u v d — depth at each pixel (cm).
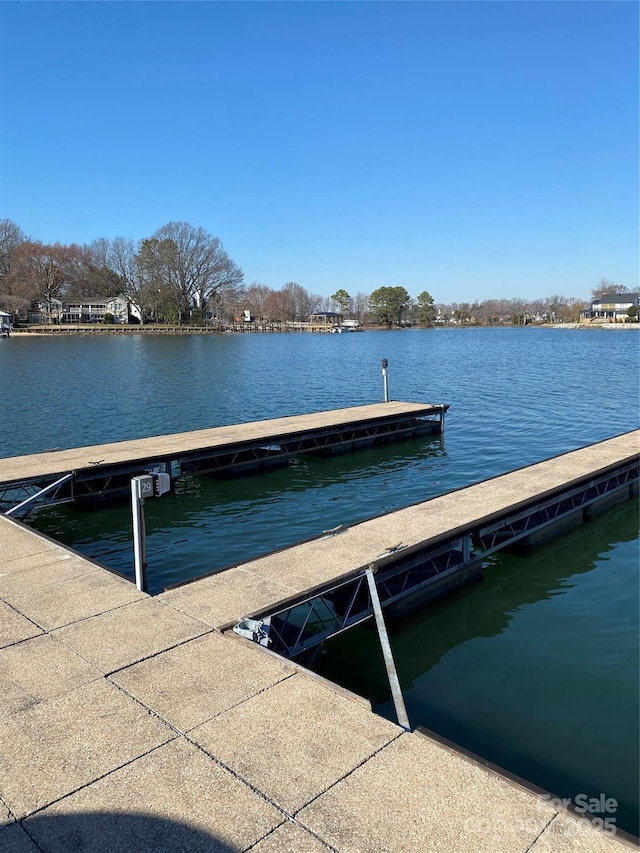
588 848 355
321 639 759
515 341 8662
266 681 533
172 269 9412
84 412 2653
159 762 427
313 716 481
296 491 1569
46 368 4434
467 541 1006
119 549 1178
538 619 918
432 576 952
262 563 834
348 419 2072
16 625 648
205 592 735
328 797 393
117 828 367
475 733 651
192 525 1312
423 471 1750
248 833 363
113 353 5981
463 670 782
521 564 1123
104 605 698
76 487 1430
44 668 557
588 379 3800
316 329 12469
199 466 1680
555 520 1234
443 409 2300
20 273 9388
